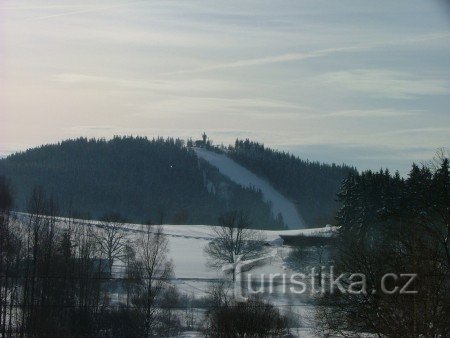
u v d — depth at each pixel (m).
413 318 28.88
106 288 57.00
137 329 50.50
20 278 53.16
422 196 46.47
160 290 55.44
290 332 43.09
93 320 50.34
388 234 37.69
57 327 47.75
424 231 35.16
